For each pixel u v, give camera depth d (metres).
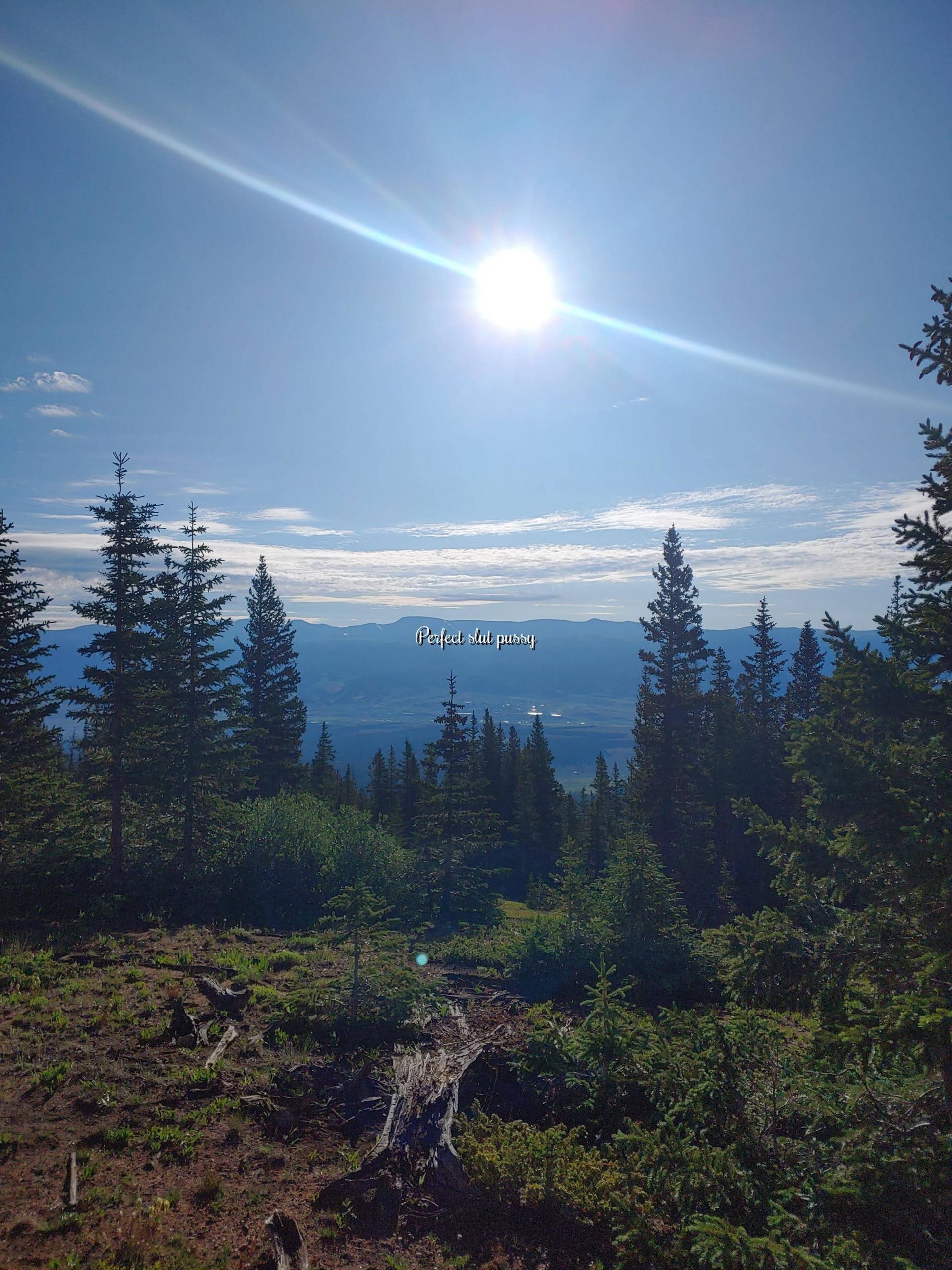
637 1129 9.64
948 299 8.82
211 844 26.00
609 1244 8.32
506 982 18.00
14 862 21.75
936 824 7.87
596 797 58.34
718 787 38.56
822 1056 8.22
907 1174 7.27
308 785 50.62
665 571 37.34
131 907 21.03
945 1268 6.61
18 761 23.12
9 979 13.35
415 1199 8.84
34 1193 7.68
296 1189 8.72
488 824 34.66
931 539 8.94
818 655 47.31
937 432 9.02
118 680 23.73
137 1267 6.80
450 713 34.91
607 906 19.16
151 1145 8.91
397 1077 11.59
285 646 47.25
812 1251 7.32
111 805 23.98
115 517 23.95
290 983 15.38
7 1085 9.68
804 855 9.66
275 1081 11.09
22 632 23.33
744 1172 8.63
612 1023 11.95
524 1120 11.58
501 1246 8.24
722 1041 10.14
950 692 8.82
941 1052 7.17
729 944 9.66
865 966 8.57
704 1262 7.53
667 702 35.88
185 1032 12.06
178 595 27.02
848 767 8.62
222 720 27.39
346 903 14.26
